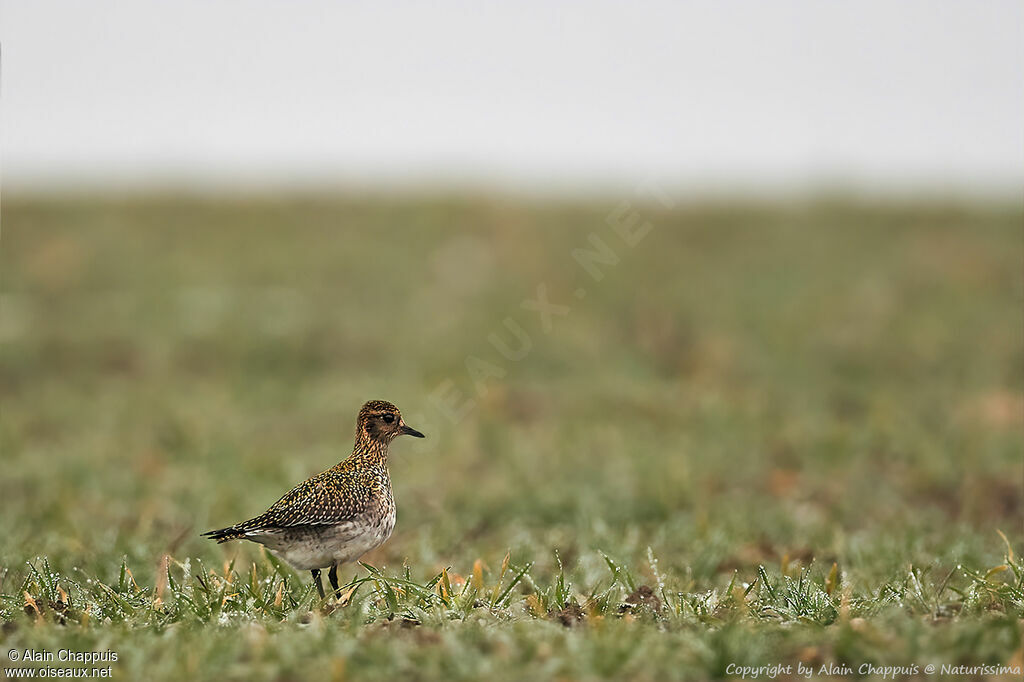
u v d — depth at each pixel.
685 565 9.99
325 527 8.42
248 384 20.44
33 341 22.14
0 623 7.77
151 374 21.17
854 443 16.05
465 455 15.72
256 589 8.31
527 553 10.60
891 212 29.44
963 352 21.70
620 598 8.54
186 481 13.99
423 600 8.03
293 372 21.39
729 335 22.64
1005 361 21.30
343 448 16.08
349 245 27.94
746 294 25.05
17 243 27.30
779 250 27.39
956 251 26.92
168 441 16.47
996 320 23.28
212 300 24.72
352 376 21.00
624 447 16.06
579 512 12.39
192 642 6.92
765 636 7.00
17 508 12.59
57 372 21.30
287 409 18.69
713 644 6.79
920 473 14.24
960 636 6.76
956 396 19.33
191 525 11.48
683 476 13.91
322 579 9.66
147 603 8.23
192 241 28.20
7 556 9.93
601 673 6.46
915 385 20.25
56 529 11.27
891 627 7.16
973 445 15.67
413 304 24.73
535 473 14.68
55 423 18.11
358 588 8.42
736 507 12.71
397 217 29.44
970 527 11.31
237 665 6.62
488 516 12.65
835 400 19.22
